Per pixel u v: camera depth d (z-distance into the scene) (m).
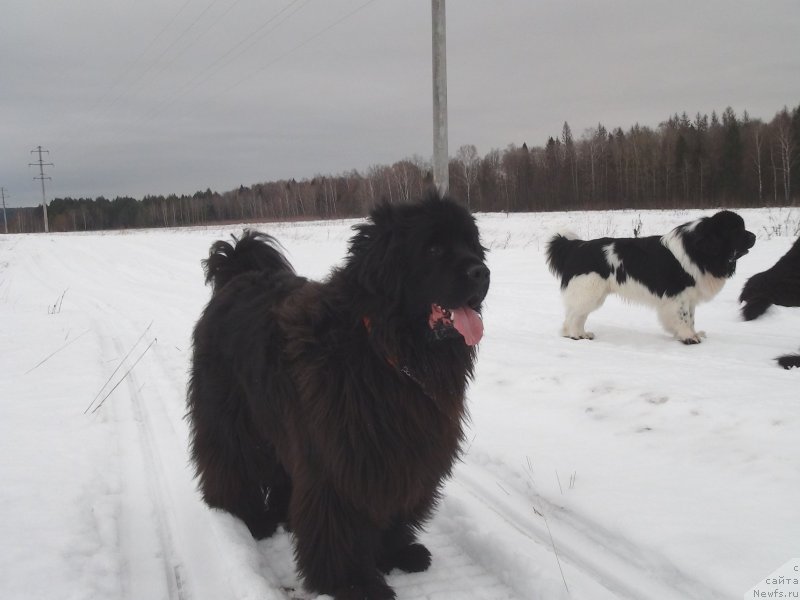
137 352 4.29
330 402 1.64
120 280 8.97
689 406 2.74
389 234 1.63
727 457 2.38
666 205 28.02
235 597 1.72
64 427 2.85
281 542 2.13
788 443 2.39
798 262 4.54
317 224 21.52
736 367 3.42
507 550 1.90
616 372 3.33
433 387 1.67
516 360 3.68
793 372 3.27
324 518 1.72
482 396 3.17
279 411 1.84
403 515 1.87
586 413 2.86
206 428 2.19
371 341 1.63
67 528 1.98
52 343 4.41
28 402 3.17
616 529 1.99
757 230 10.38
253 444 2.13
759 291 4.65
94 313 5.97
